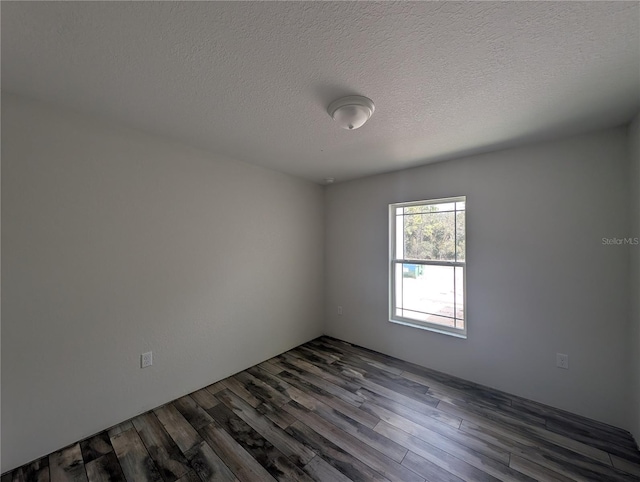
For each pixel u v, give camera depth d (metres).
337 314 3.65
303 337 3.50
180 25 1.04
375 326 3.26
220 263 2.57
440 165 2.74
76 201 1.74
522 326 2.26
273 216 3.08
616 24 1.01
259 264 2.93
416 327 2.90
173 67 1.30
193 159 2.35
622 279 1.87
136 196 2.01
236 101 1.61
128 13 0.99
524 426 1.90
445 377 2.60
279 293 3.17
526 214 2.24
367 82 1.42
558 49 1.16
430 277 2.89
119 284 1.93
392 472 1.52
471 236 2.52
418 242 3.00
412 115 1.77
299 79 1.39
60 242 1.68
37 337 1.60
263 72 1.34
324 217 3.78
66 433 1.70
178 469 1.55
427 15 0.99
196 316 2.38
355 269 3.45
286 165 2.89
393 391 2.36
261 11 0.98
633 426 1.77
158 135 2.11
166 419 1.99
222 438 1.79
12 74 1.34
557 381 2.11
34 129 1.59
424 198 2.85
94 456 1.63
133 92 1.52
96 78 1.38
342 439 1.78
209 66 1.29
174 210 2.23
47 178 1.63
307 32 1.07
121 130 1.93
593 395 1.97
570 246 2.06
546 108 1.67
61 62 1.25
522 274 2.26
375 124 1.90
